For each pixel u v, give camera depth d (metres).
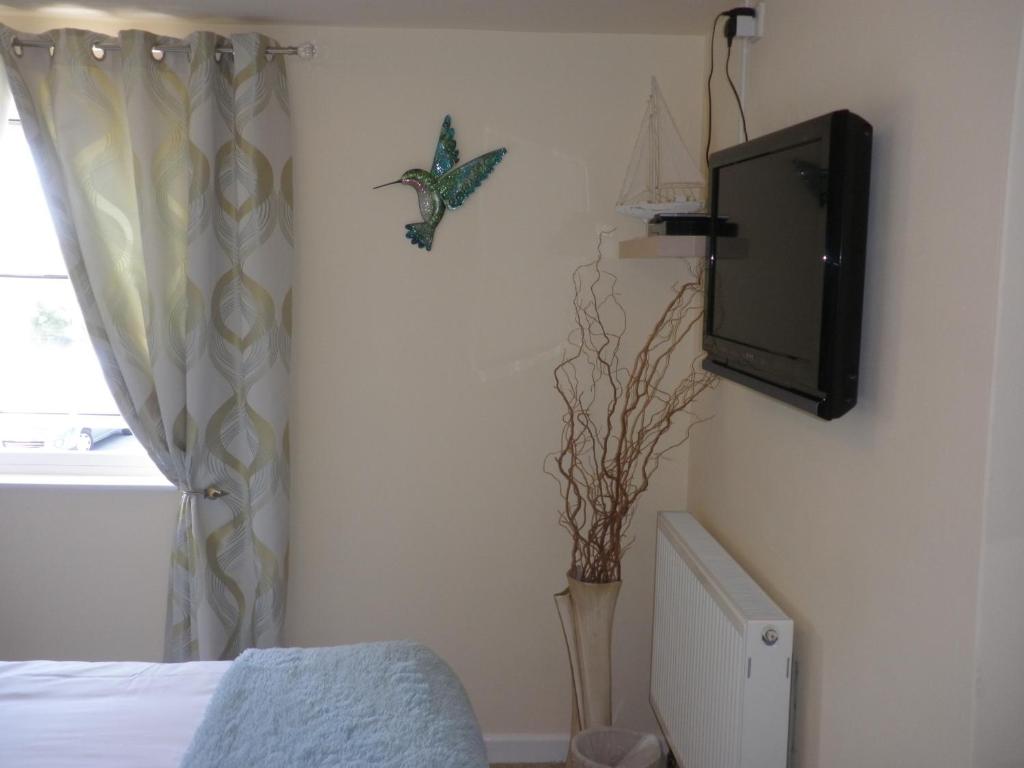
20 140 3.06
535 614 3.21
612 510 2.86
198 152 2.81
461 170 3.02
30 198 3.10
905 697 1.58
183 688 2.05
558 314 3.10
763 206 2.02
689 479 3.14
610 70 3.01
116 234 2.93
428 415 3.13
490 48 3.00
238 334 2.97
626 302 3.09
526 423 3.14
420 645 2.22
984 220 1.36
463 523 3.17
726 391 2.69
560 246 3.07
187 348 2.88
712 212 2.39
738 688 2.05
